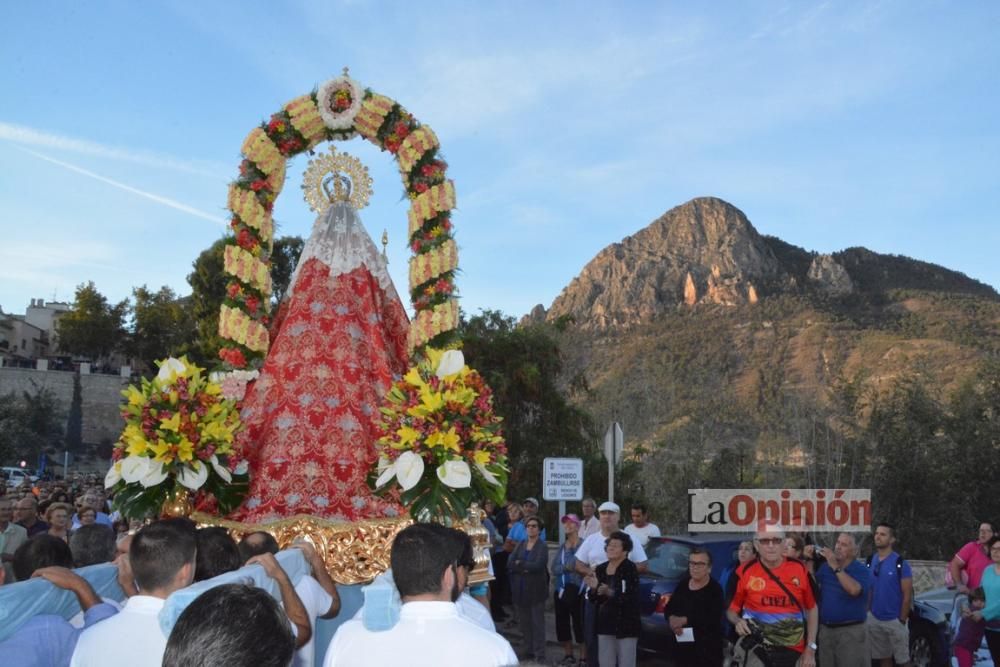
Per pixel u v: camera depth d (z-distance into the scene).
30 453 58.12
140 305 71.25
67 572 3.54
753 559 7.65
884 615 10.31
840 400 37.84
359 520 5.57
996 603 9.76
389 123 6.78
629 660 8.77
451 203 6.66
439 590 3.00
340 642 3.02
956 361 94.56
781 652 7.32
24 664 3.17
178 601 2.68
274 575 3.74
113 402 65.19
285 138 6.67
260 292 6.49
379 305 6.68
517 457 24.55
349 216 6.67
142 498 5.44
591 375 82.88
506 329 25.78
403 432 5.34
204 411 5.42
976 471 32.22
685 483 37.44
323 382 6.04
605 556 10.20
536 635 11.69
